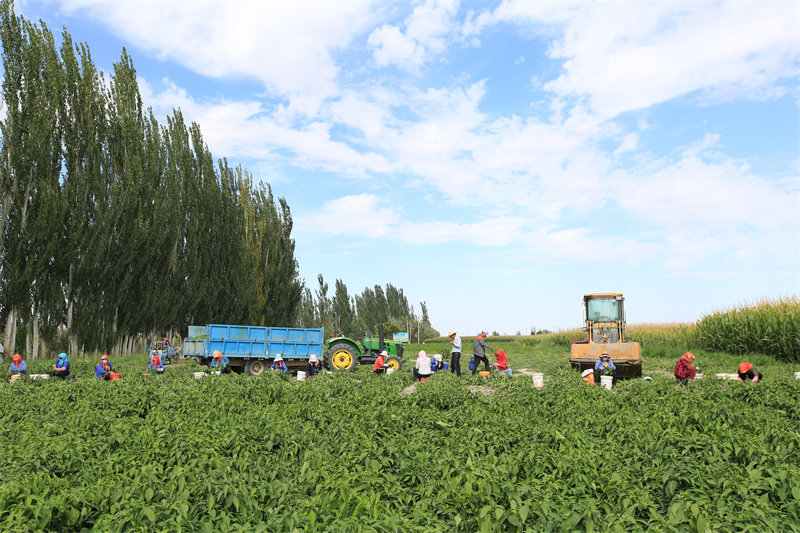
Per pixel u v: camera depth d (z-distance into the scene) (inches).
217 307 1544.0
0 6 1002.7
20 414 435.2
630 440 303.1
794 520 189.9
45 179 1027.3
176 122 1454.2
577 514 184.2
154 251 1290.6
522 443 295.4
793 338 975.6
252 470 245.6
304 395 513.7
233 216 1604.3
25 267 1017.5
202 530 188.2
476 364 837.2
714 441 270.4
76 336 1123.3
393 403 484.4
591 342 821.2
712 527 177.8
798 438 281.0
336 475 229.3
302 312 2878.9
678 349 1215.6
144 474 225.1
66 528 197.8
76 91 1121.4
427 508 208.5
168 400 470.6
